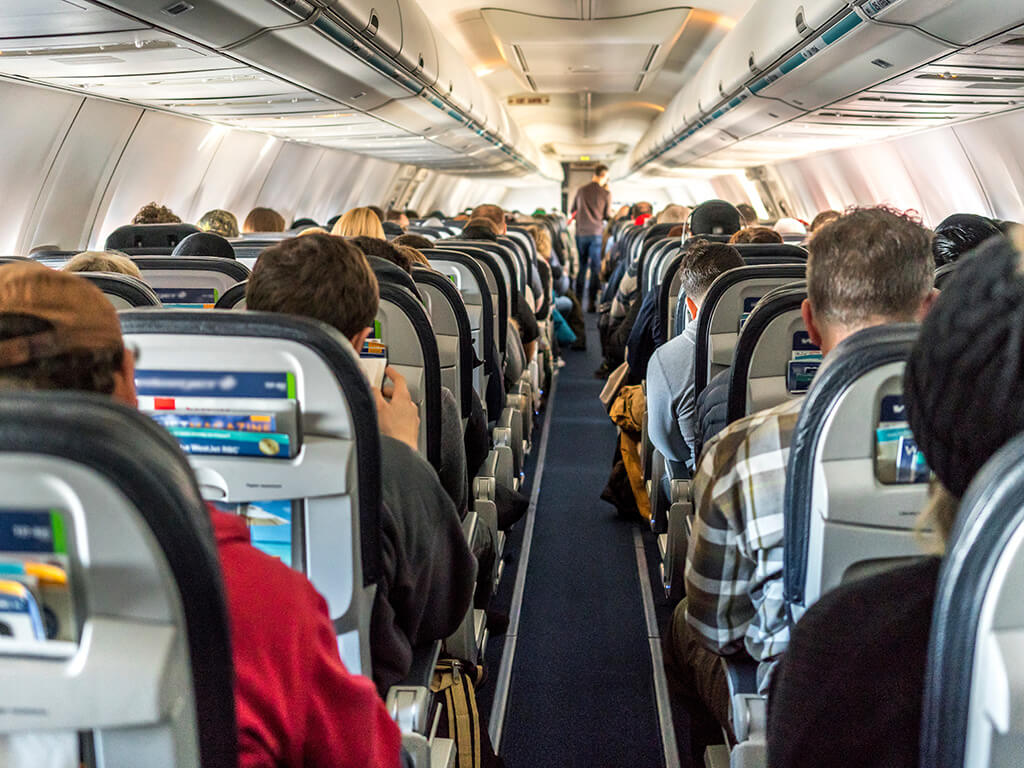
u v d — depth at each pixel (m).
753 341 2.16
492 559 2.86
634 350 4.83
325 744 1.03
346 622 1.42
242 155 10.19
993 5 3.71
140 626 0.70
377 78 6.79
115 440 0.64
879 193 11.48
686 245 4.66
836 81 6.05
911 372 0.74
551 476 5.50
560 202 36.47
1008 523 0.63
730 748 1.94
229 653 0.74
